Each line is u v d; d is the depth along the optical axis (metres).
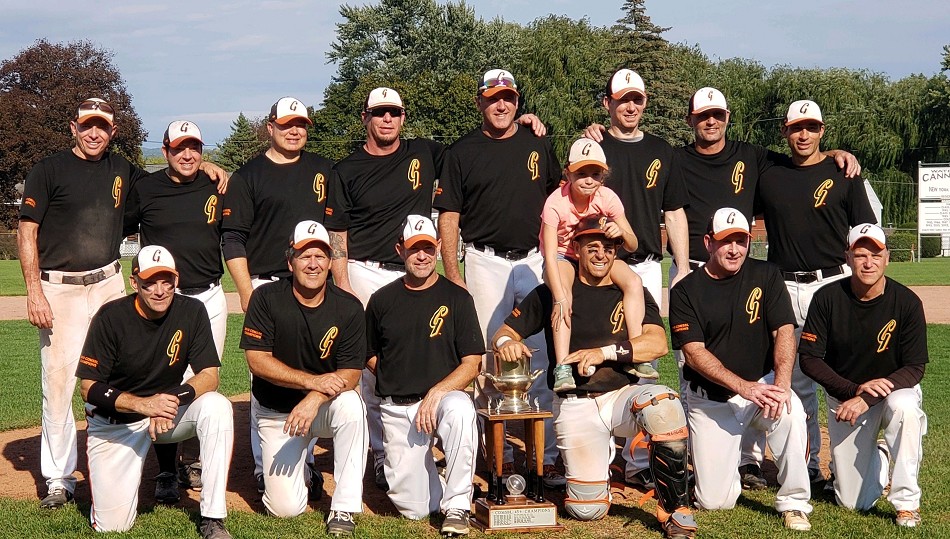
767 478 7.03
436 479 6.09
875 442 6.09
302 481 6.04
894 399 5.82
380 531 5.71
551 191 7.35
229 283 27.86
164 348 5.79
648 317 6.07
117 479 5.66
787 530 5.67
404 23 67.69
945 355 13.51
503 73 7.02
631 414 5.72
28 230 6.42
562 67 52.31
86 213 6.56
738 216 6.05
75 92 60.66
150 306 5.64
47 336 6.50
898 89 54.78
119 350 5.70
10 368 12.61
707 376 5.98
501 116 7.01
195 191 6.88
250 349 5.82
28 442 8.25
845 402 5.90
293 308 5.80
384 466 6.33
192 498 6.59
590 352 5.83
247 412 9.49
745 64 58.00
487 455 5.96
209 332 5.96
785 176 7.20
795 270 7.18
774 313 6.16
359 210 7.32
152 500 6.49
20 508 6.18
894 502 5.81
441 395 5.83
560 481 6.73
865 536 5.56
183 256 6.84
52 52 62.91
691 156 7.44
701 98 7.24
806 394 6.99
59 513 6.06
